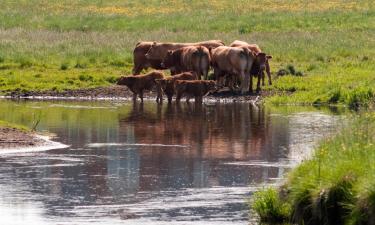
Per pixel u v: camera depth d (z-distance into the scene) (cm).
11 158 5044
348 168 3550
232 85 8769
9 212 3847
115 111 7456
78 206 3966
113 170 4762
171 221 3700
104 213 3838
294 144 5625
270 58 8919
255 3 16175
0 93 8556
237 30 12475
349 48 10481
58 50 10300
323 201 3488
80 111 7425
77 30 12500
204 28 12675
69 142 5672
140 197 4141
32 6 15788
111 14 14538
